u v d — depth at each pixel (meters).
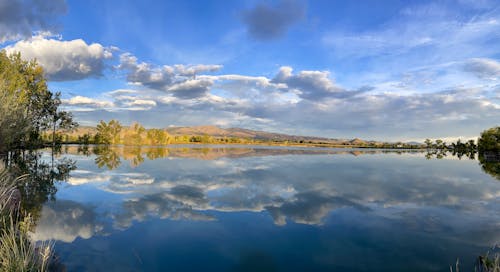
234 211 8.91
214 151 48.00
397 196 11.69
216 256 5.68
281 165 23.91
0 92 9.10
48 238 6.34
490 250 6.12
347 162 29.42
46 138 46.53
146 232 6.91
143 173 16.83
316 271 5.14
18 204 7.21
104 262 5.28
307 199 10.80
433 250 6.09
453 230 7.42
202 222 7.77
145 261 5.39
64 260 5.28
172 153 37.91
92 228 7.11
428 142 123.44
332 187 13.55
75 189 11.87
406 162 32.34
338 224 7.81
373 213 8.99
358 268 5.26
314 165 24.69
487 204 10.41
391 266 5.36
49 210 8.62
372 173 19.72
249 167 21.70
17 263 3.92
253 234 6.94
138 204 9.52
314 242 6.49
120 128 71.81
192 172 17.83
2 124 8.49
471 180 17.09
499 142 55.53
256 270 5.14
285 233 7.06
